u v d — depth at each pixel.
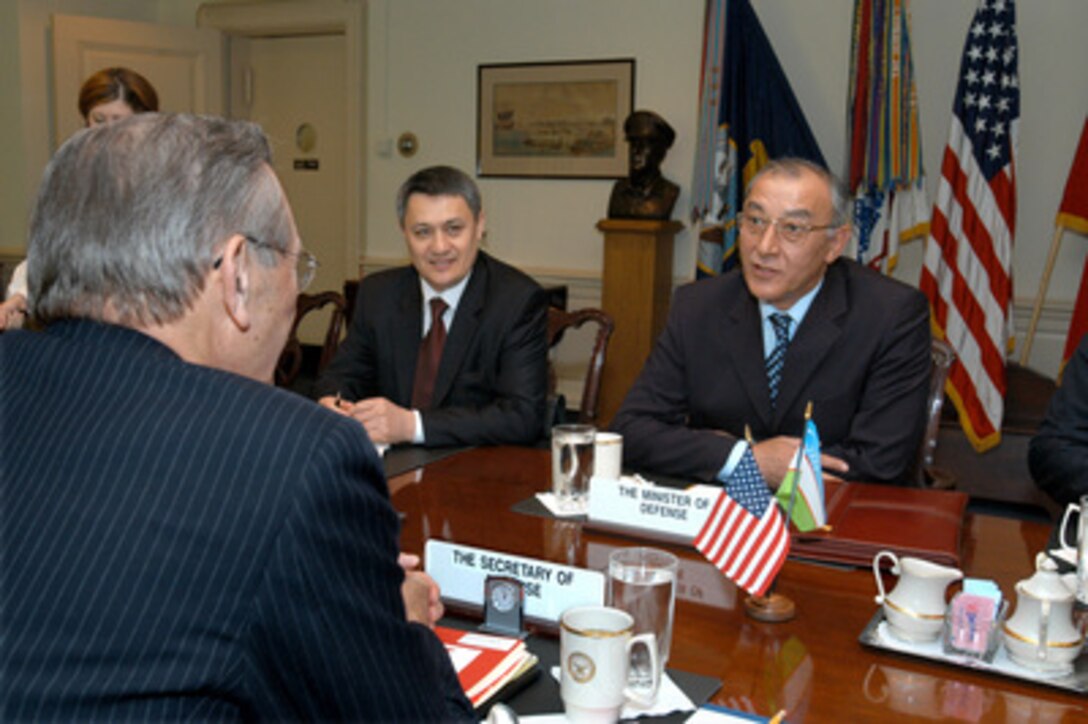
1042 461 1.96
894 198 4.15
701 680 1.03
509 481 1.82
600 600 1.11
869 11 4.04
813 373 2.05
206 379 0.72
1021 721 0.96
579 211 5.25
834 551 1.40
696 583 1.33
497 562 1.17
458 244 2.32
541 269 5.34
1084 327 3.85
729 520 1.21
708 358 2.14
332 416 0.72
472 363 2.36
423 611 1.01
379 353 2.48
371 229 5.82
